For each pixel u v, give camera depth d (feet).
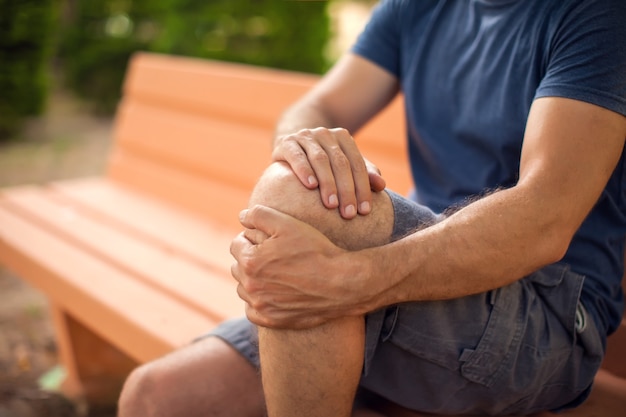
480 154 5.30
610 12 4.43
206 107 10.27
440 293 4.17
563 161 4.28
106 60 26.43
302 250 4.00
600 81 4.34
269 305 4.09
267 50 24.76
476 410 4.76
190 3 24.85
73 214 9.93
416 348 4.36
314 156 4.23
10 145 21.74
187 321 6.44
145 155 11.32
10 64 22.30
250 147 9.45
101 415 7.97
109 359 8.82
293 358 4.12
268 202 4.19
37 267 8.00
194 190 10.19
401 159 7.74
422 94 5.76
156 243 8.73
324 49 24.90
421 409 4.69
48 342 9.89
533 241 4.21
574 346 4.73
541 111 4.47
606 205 4.90
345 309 4.03
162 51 25.44
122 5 26.63
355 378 4.22
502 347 4.41
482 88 5.21
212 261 8.05
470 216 4.21
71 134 23.26
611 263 5.06
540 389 4.68
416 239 4.13
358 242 4.19
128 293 7.06
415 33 5.94
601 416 4.95
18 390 8.51
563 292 4.69
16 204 10.41
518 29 5.01
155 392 4.86
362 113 6.51
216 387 4.94
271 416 4.31
